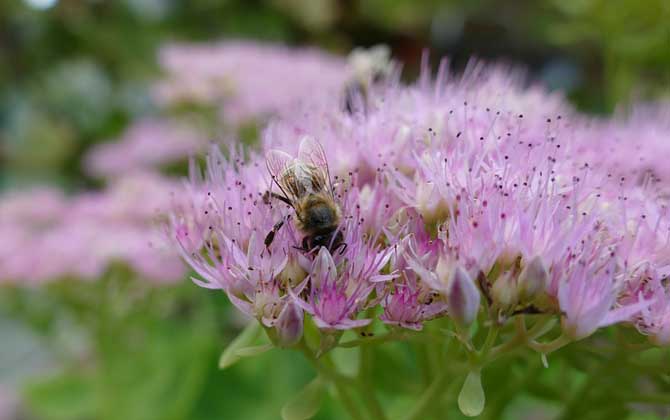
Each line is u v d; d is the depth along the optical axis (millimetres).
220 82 234
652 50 218
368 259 117
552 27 274
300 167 126
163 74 301
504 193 119
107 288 198
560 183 125
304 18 343
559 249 114
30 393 225
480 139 128
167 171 266
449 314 111
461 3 350
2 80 330
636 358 134
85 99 330
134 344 203
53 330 221
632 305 112
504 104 146
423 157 127
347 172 132
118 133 323
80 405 220
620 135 157
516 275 113
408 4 351
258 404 194
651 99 222
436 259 116
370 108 143
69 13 312
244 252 122
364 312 125
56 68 328
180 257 129
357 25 357
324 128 139
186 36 324
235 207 124
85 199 235
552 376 161
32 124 344
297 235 122
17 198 236
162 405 196
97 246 195
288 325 115
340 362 141
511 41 352
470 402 116
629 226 124
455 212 121
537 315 116
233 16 332
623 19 218
